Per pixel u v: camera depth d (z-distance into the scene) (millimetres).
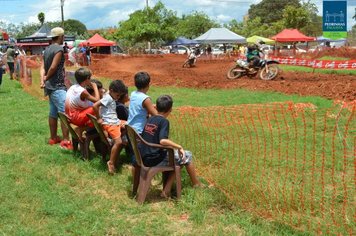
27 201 5523
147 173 5438
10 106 13641
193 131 8766
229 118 10234
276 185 5762
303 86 15477
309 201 5242
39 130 9664
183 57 44000
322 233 4469
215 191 5613
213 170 6547
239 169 6469
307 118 10070
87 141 7207
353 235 4434
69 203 5418
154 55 44750
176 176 5508
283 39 48219
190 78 20859
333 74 22766
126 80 22172
